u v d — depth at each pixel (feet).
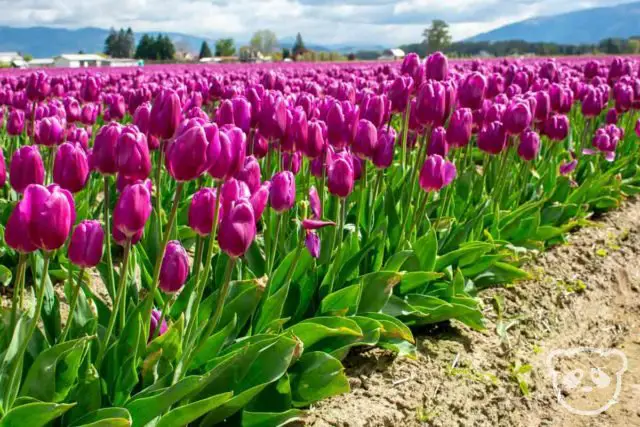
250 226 2.90
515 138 6.13
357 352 4.40
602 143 6.97
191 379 2.89
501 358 4.72
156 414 2.93
